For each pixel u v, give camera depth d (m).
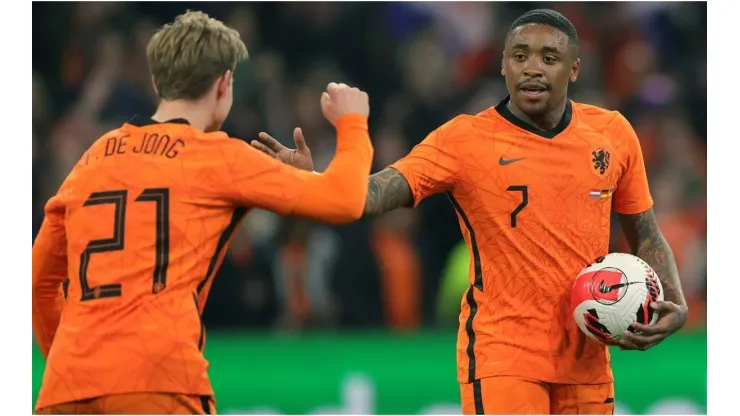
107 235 17.11
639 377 33.00
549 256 19.80
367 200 19.05
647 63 53.19
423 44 50.91
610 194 20.38
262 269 39.12
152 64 17.77
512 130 20.16
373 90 50.16
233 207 17.50
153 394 16.70
